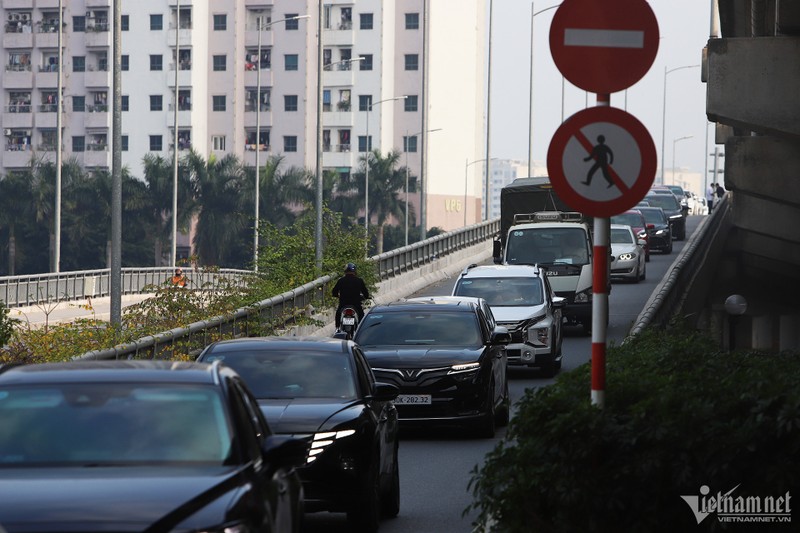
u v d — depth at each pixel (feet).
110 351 138.10
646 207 461.78
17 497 47.03
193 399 56.13
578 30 63.67
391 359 134.72
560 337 201.36
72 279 406.00
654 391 67.97
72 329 194.80
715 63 185.68
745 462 61.98
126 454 52.95
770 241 428.56
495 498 66.18
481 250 467.52
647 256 416.46
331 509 85.15
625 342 115.55
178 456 53.11
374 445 86.84
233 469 52.37
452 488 107.65
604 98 63.77
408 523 92.38
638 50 63.46
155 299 221.46
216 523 46.42
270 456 55.72
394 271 336.90
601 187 63.67
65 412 54.80
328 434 84.89
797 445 60.75
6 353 176.14
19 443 53.21
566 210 294.87
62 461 52.37
